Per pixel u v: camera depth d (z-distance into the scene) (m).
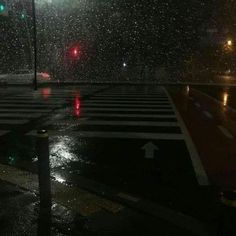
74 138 10.75
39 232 4.77
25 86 32.44
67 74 52.59
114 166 7.96
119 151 9.26
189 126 12.67
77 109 16.83
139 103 19.20
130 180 6.99
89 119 14.09
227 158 8.54
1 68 50.50
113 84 36.16
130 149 9.46
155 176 7.25
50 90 27.88
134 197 6.00
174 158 8.55
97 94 24.25
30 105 18.25
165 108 17.31
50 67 51.81
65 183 6.71
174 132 11.62
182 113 15.73
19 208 5.52
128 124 13.03
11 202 5.75
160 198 6.02
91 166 7.97
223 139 10.61
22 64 51.12
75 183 6.71
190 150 9.31
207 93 26.19
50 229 4.86
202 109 17.06
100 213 5.34
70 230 4.82
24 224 5.00
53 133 11.44
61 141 10.37
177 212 5.41
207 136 11.02
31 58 51.25
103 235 4.68
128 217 5.21
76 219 5.13
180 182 6.86
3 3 24.80
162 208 5.55
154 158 8.58
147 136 11.02
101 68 54.75
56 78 50.69
